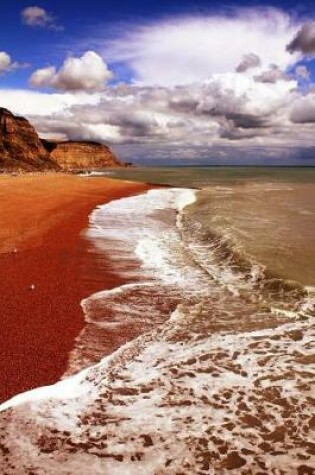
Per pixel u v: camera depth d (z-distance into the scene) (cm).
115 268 1314
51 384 690
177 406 628
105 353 792
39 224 1917
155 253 1512
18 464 512
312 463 515
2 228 1784
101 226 2017
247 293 1090
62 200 2856
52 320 924
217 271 1287
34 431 573
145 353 791
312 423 586
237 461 519
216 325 909
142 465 512
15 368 736
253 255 1350
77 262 1361
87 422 592
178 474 499
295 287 1072
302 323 905
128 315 960
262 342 824
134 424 587
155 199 3294
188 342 833
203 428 578
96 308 995
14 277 1187
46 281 1167
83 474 497
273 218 2133
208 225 1966
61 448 540
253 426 582
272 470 505
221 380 695
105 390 671
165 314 968
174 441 554
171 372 722
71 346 815
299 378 695
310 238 1596
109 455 528
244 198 3288
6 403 638
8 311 962
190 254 1499
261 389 666
